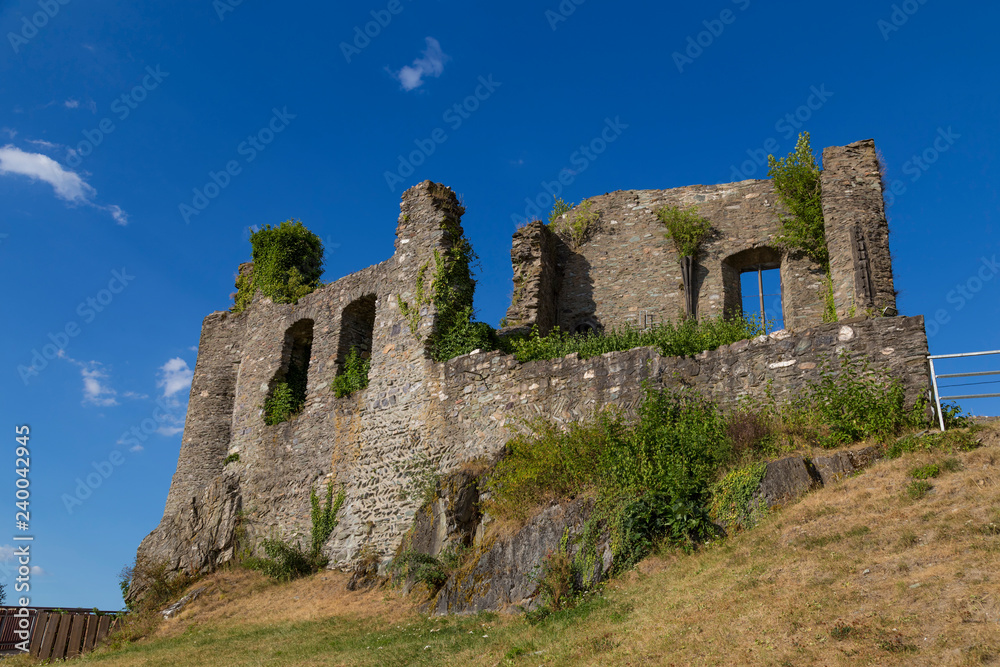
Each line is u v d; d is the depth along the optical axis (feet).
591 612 31.32
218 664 39.17
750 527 33.30
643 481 37.65
